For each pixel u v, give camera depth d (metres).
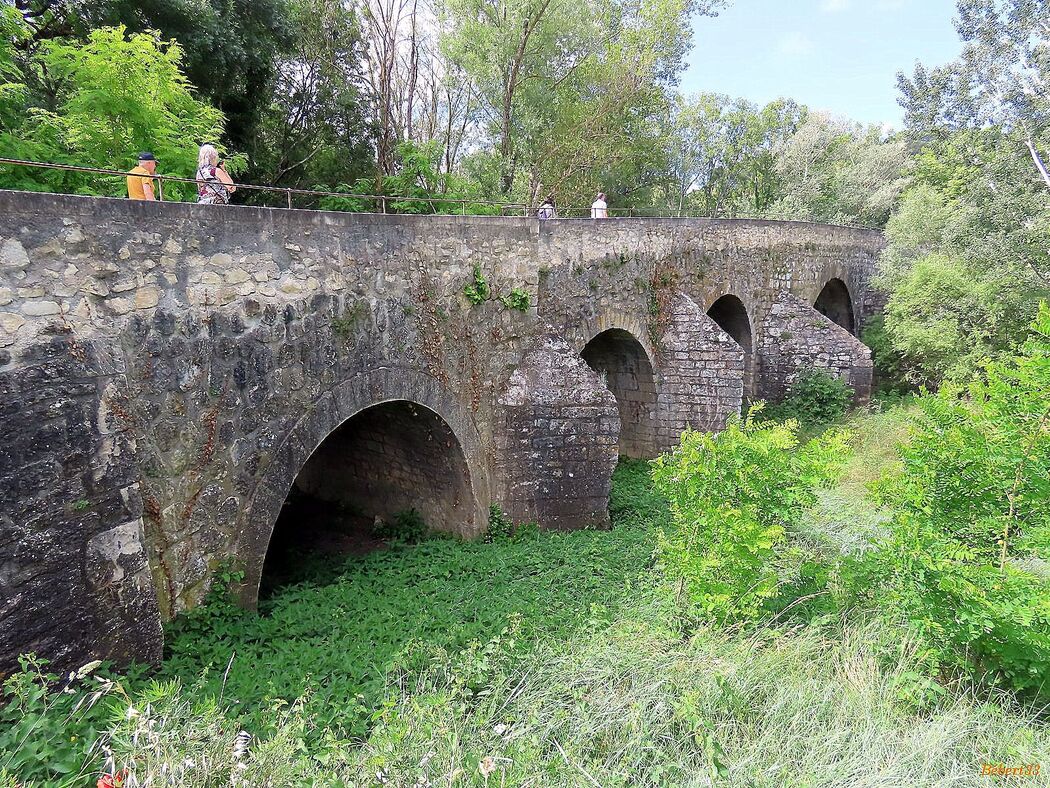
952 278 14.45
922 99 14.66
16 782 3.25
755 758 3.82
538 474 9.34
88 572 4.54
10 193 4.31
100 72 7.85
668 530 9.21
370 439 10.20
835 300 21.30
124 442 4.85
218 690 4.68
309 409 6.82
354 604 6.68
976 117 13.96
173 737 3.37
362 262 7.33
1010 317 13.63
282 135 18.75
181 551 5.74
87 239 4.82
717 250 14.52
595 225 11.02
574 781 3.48
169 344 5.49
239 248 6.04
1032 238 12.63
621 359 13.42
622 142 22.19
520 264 9.38
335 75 18.66
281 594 7.14
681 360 12.91
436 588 7.09
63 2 12.27
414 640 5.55
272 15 15.38
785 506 5.68
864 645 5.08
